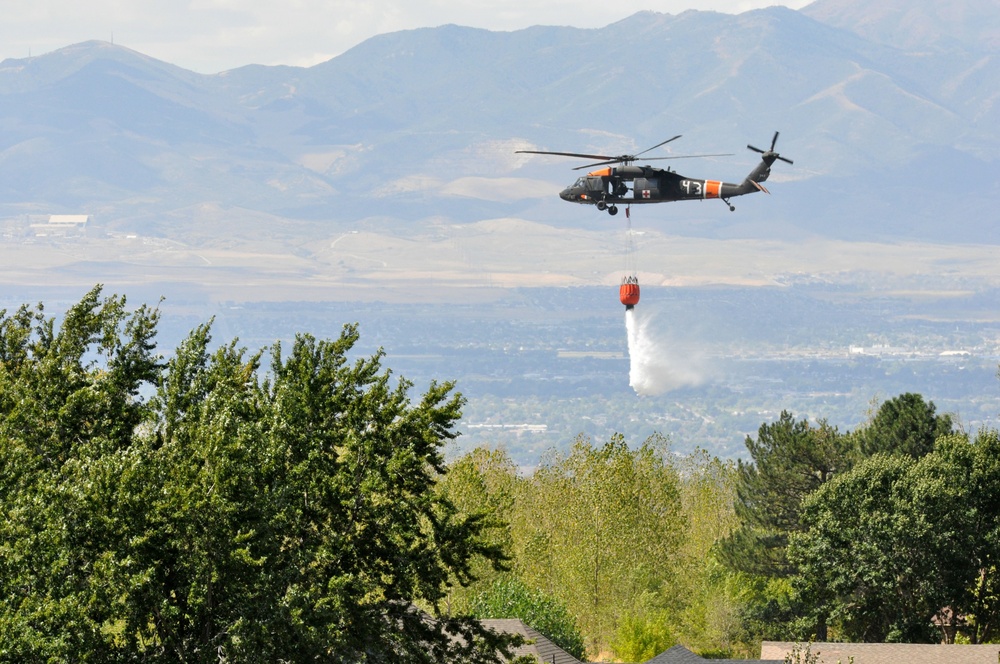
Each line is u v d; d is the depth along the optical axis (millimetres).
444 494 96500
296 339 96750
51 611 73812
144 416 93625
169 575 80812
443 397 97000
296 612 80625
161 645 81125
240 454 81312
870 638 184000
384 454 93375
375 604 91875
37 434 90688
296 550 86688
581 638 192000
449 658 96125
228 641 80375
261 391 95250
